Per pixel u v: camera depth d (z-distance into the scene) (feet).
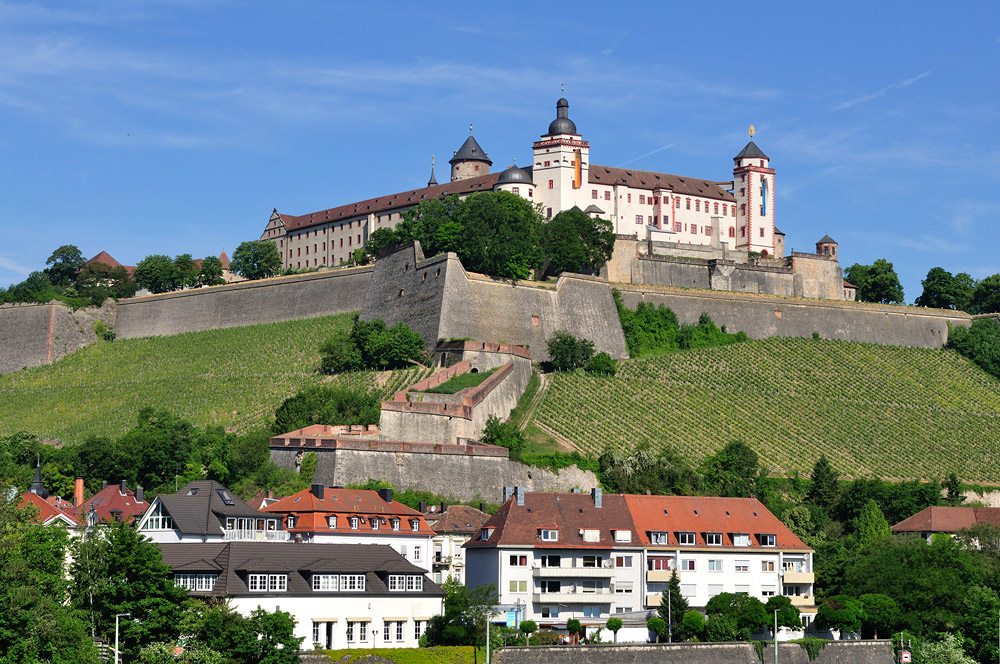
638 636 497.46
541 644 443.32
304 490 545.85
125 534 407.23
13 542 409.69
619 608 500.74
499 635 440.45
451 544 528.22
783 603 494.59
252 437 655.76
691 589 516.73
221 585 412.36
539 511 505.25
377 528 509.35
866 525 632.38
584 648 435.53
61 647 376.89
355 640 428.56
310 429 640.99
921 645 484.33
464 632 438.81
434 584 453.58
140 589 399.24
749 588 526.57
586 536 503.20
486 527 504.43
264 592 414.21
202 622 394.73
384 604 436.35
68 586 405.59
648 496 535.60
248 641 391.04
